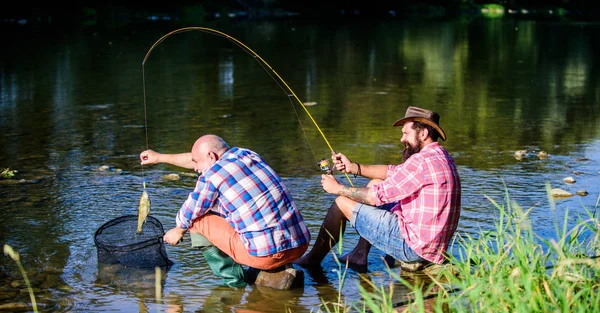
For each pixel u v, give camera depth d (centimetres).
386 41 2491
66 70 1602
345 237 568
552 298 352
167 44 2238
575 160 828
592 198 661
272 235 459
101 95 1281
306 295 459
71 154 841
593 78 1606
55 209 627
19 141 907
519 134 987
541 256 418
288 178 736
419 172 474
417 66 1800
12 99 1228
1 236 555
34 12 3206
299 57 1956
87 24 2994
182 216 471
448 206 475
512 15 4594
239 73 1606
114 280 477
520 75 1650
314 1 4525
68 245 540
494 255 414
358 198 490
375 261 523
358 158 831
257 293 461
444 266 452
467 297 388
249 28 2969
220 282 478
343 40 2502
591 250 458
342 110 1165
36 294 452
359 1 4631
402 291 460
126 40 2327
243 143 904
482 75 1642
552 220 594
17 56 1845
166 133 966
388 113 1139
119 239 520
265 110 1155
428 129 489
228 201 460
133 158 826
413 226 480
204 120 1062
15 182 713
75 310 429
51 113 1103
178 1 3812
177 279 483
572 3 5162
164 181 729
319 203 650
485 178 743
